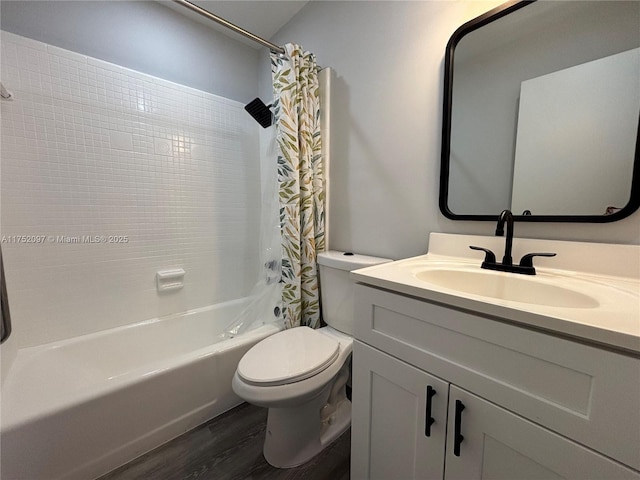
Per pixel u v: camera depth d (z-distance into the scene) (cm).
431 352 68
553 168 87
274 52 144
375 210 139
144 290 167
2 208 125
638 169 73
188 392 125
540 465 53
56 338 140
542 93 88
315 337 125
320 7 157
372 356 81
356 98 142
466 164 106
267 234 170
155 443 116
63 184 139
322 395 117
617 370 44
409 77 121
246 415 137
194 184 184
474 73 102
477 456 62
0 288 103
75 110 140
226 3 164
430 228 119
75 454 98
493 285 85
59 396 99
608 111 77
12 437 87
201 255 190
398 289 73
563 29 84
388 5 126
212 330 188
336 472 107
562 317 49
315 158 153
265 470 108
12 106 125
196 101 182
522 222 95
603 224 80
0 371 108
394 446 78
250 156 211
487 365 59
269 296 169
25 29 129
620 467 44
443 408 66
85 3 143
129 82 156
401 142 126
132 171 159
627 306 55
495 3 97
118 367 151
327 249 161
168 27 171
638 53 72
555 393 50
